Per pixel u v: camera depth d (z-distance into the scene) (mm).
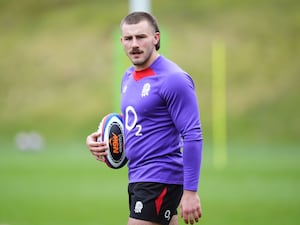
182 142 21000
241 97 131000
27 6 175375
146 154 20031
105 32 154125
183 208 19203
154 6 160625
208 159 88500
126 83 20984
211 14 154875
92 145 21031
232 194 57281
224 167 78375
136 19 19969
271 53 141125
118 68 61812
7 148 108312
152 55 20234
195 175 19266
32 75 147125
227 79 135625
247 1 159625
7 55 154125
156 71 20047
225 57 140500
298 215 46125
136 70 20453
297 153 96562
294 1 157625
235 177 69250
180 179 20266
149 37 19953
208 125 123562
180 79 19500
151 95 19859
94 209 49500
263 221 43562
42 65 149125
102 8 166375
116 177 69812
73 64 147125
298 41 143750
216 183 64750
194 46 143375
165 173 19922
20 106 139125
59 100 138375
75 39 154250
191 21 152375
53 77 145250
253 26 148875
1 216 46469
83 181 66750
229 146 110250
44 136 126188
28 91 143125
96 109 133375
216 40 145000
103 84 140250
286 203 51844
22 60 151875
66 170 76062
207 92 131375
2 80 147250
